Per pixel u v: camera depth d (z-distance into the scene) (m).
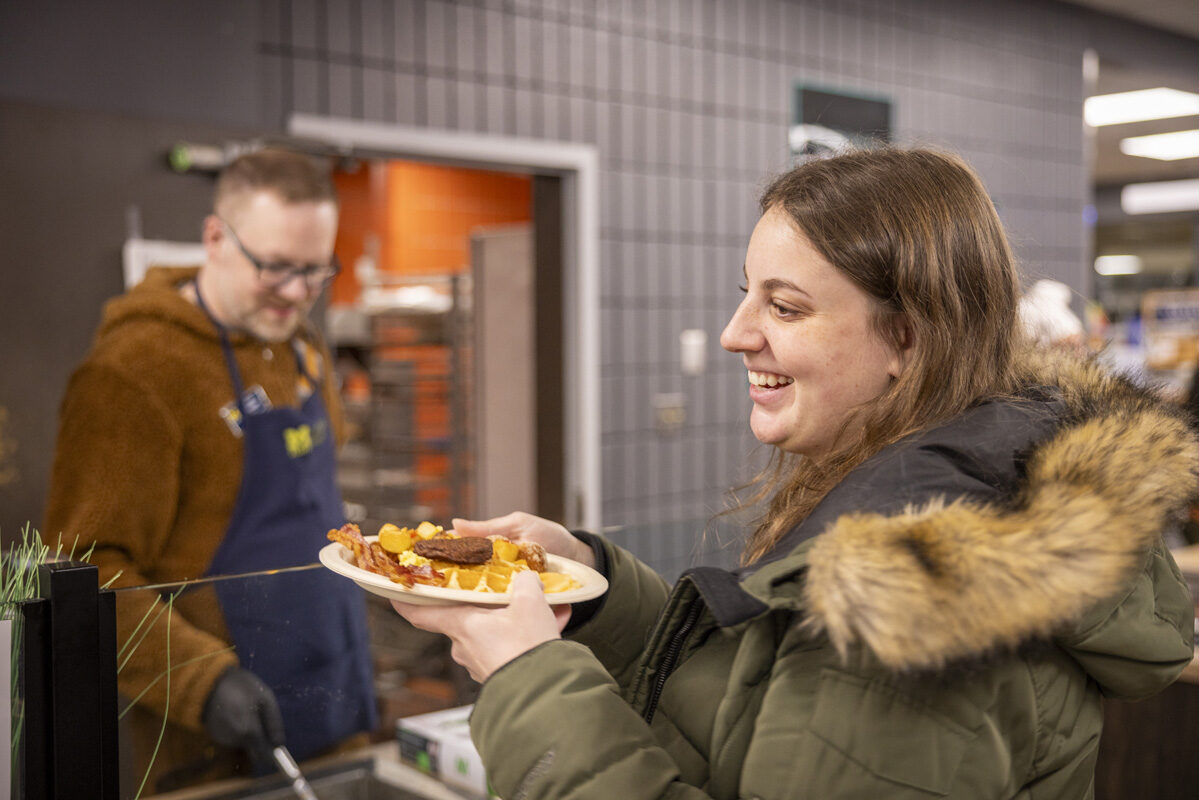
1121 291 12.24
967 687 0.73
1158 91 6.74
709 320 4.14
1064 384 0.91
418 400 4.42
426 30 3.29
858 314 0.85
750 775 0.75
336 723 1.09
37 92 2.58
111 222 2.57
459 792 1.27
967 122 5.04
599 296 3.79
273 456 2.43
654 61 3.89
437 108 3.33
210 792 0.97
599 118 3.75
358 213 6.30
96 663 0.88
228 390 2.36
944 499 0.75
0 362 2.42
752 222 4.24
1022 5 5.28
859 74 4.55
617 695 0.79
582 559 1.08
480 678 0.82
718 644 0.86
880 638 0.67
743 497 1.28
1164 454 0.80
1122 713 2.26
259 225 2.32
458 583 0.85
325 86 3.10
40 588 0.87
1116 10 5.72
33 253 2.46
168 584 0.95
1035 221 5.42
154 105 2.78
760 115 4.22
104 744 0.89
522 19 3.52
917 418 0.85
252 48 2.95
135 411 2.22
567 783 0.75
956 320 0.84
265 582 1.00
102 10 2.68
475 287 4.21
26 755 0.85
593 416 3.78
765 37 4.21
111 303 2.34
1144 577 0.86
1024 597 0.67
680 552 1.25
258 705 1.00
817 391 0.87
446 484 4.39
